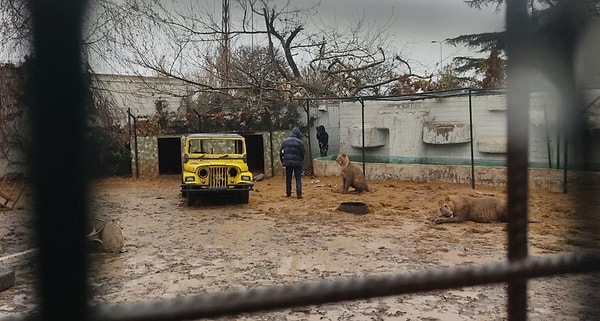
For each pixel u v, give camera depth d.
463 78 16.98
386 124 14.27
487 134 12.64
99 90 7.95
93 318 0.96
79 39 1.19
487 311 3.88
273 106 15.76
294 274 5.07
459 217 7.78
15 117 7.12
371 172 13.73
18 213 8.84
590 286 2.57
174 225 7.91
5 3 6.16
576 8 2.12
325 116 16.45
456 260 5.50
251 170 16.45
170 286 4.68
